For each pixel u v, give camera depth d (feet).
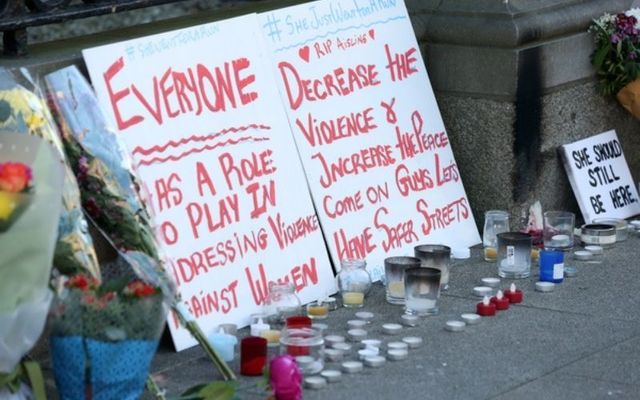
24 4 19.62
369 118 22.97
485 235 23.66
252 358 17.93
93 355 15.88
